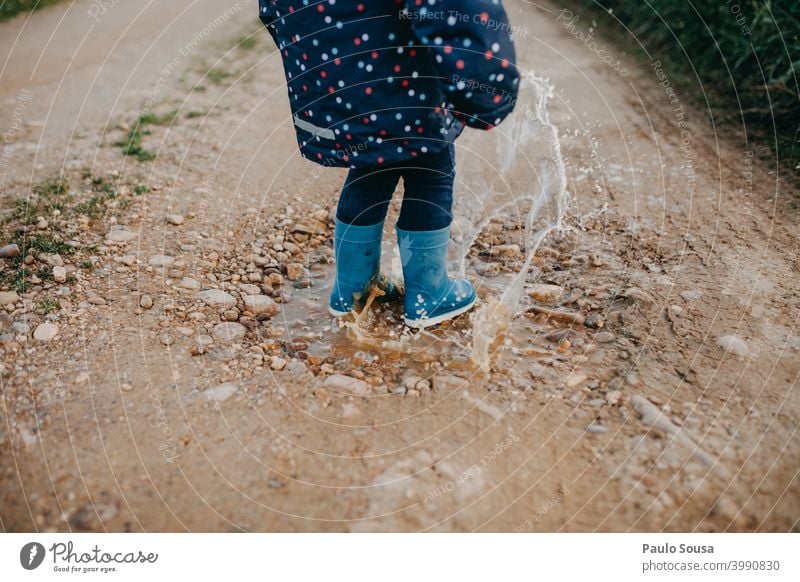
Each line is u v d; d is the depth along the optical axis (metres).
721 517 1.39
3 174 2.70
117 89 3.65
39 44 4.37
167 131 3.17
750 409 1.62
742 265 2.18
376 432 1.58
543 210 2.56
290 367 1.79
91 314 1.95
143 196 2.61
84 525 1.37
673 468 1.48
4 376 1.71
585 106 3.45
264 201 2.65
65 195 2.57
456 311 1.99
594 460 1.51
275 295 2.14
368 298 1.99
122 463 1.48
